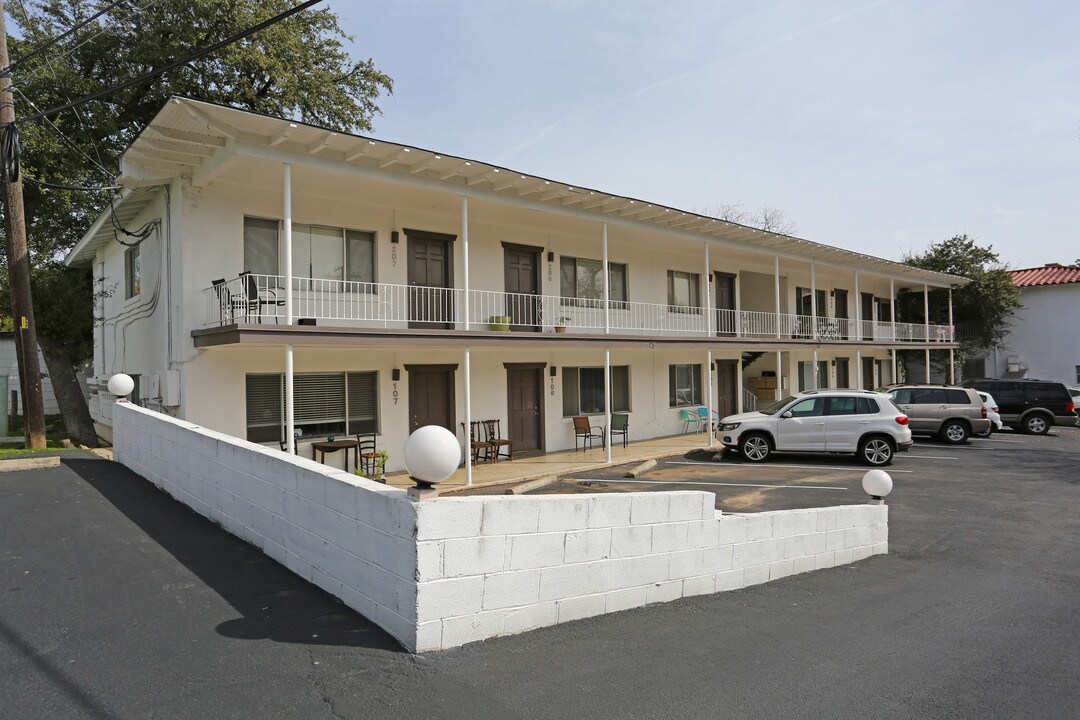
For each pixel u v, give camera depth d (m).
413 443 3.77
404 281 14.08
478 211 14.49
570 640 4.27
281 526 5.10
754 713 3.48
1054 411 21.25
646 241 18.81
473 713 3.21
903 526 9.49
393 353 13.80
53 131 16.39
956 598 6.11
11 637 3.83
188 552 5.34
